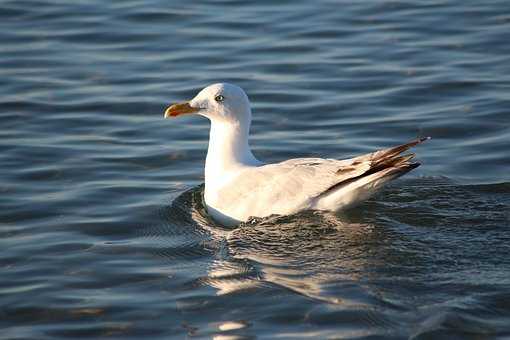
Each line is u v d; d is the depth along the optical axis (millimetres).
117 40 21781
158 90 19594
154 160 17016
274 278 12812
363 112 18562
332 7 23141
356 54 20906
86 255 13766
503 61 20250
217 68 20484
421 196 15117
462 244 13469
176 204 15430
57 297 12633
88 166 16719
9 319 12195
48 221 14859
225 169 15258
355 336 11344
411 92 19188
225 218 14828
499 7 22672
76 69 20484
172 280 12984
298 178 14406
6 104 19000
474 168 16266
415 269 12836
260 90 19484
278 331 11570
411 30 21875
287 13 22906
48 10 23062
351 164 13977
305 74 20141
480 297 12008
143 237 14375
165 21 22625
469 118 18016
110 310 12289
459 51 20781
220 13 23000
